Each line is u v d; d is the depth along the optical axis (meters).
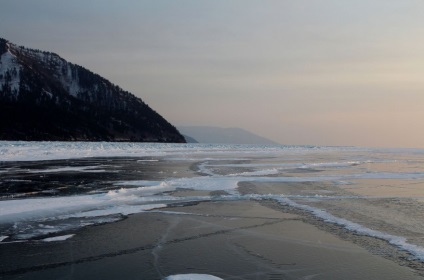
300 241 10.52
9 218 12.35
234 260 9.05
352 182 22.55
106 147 69.44
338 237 10.85
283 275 8.18
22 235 10.77
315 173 27.83
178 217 13.13
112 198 15.94
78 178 22.77
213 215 13.50
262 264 8.80
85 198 15.49
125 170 28.19
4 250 9.52
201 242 10.41
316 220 12.84
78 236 10.76
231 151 68.06
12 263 8.68
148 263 8.79
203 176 24.84
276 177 24.47
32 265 8.58
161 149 69.62
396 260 9.04
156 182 20.84
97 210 13.91
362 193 18.44
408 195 17.92
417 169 32.66
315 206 15.11
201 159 42.69
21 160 36.25
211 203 15.59
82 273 8.17
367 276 8.12
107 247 9.87
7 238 10.48
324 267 8.62
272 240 10.62
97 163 34.47
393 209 14.59
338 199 16.72
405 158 53.12
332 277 8.07
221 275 8.16
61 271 8.26
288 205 15.28
